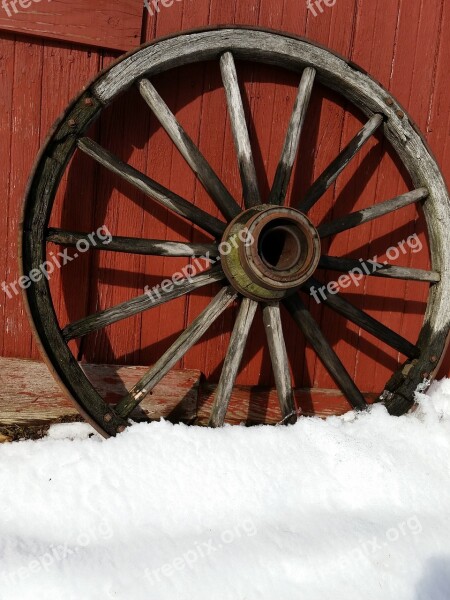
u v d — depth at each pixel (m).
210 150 1.76
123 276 1.76
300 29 1.75
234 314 1.84
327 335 1.92
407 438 1.64
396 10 1.79
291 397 1.60
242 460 1.48
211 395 1.83
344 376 1.65
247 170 1.55
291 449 1.53
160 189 1.52
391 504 1.47
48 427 1.73
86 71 1.64
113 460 1.44
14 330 1.73
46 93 1.64
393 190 1.89
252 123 1.77
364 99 1.68
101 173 1.70
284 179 1.57
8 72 1.61
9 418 1.70
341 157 1.64
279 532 1.35
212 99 1.73
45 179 1.42
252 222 1.36
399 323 1.96
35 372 1.72
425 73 1.84
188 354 1.84
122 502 1.38
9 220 1.68
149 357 1.81
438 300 1.73
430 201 1.72
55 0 1.56
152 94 1.52
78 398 1.45
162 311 1.80
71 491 1.39
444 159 1.90
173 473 1.43
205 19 1.69
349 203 1.86
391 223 1.90
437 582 1.30
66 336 1.45
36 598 1.17
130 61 1.48
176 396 1.77
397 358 1.98
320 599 1.23
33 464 1.45
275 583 1.24
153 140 1.71
